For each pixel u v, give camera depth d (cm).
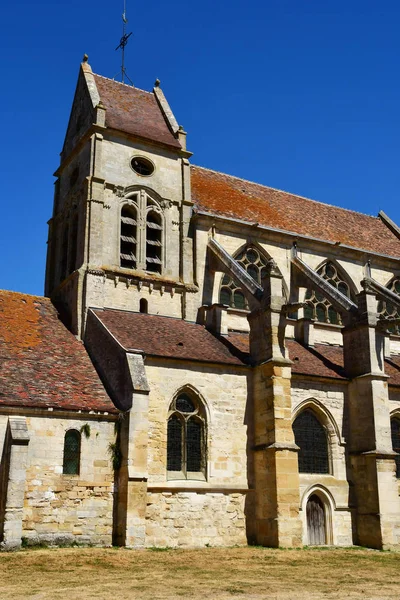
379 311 4419
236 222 3938
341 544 3080
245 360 3192
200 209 3916
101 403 2767
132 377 2755
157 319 3441
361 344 3347
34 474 2525
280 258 4116
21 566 2062
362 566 2347
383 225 5256
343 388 3347
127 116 3997
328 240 4356
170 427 2917
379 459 3123
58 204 4138
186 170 3931
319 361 3506
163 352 2973
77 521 2564
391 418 3466
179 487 2791
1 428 2514
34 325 3259
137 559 2300
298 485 2902
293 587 1811
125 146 3778
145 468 2675
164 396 2897
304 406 3216
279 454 2900
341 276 4375
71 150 3981
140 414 2717
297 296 4062
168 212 3800
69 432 2656
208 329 3528
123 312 3391
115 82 4294
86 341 3250
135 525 2594
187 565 2214
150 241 3719
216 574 2027
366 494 3139
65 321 3425
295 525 2844
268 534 2853
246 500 2958
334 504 3125
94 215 3531
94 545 2569
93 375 2992
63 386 2800
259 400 3083
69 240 3791
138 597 1594
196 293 3688
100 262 3475
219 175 4619
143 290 3553
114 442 2712
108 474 2669
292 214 4547
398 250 4828
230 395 3073
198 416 2988
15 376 2738
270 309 3116
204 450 2950
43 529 2491
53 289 3938
